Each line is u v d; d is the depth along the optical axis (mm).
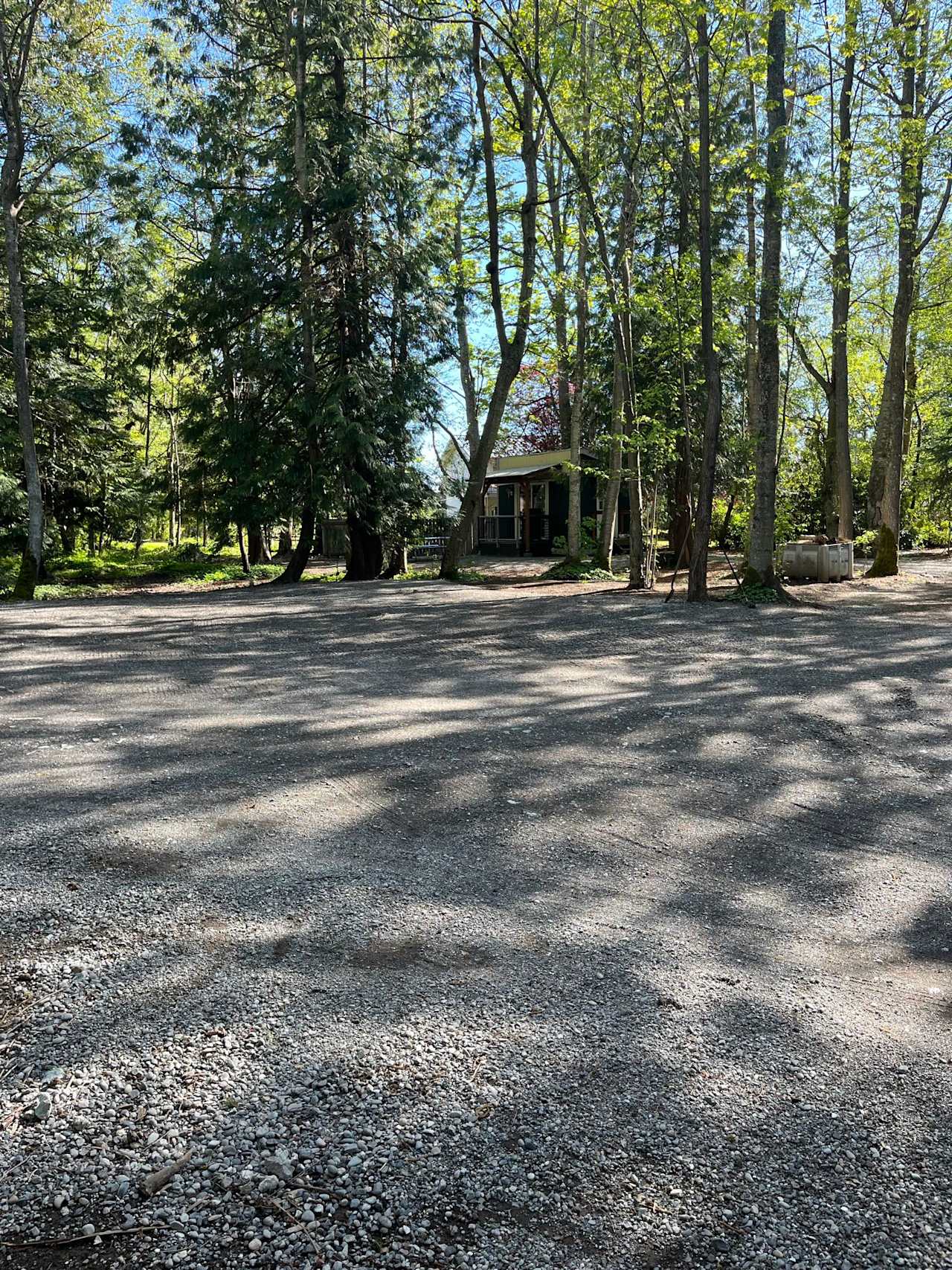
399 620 13039
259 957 3029
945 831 4438
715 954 3160
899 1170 2123
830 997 2895
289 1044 2535
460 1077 2404
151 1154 2109
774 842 4266
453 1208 1976
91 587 23219
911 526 30844
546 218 23547
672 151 17641
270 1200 1983
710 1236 1917
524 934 3252
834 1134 2240
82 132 22984
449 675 8562
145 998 2760
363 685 8008
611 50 16141
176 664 9156
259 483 21047
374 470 21031
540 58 17672
